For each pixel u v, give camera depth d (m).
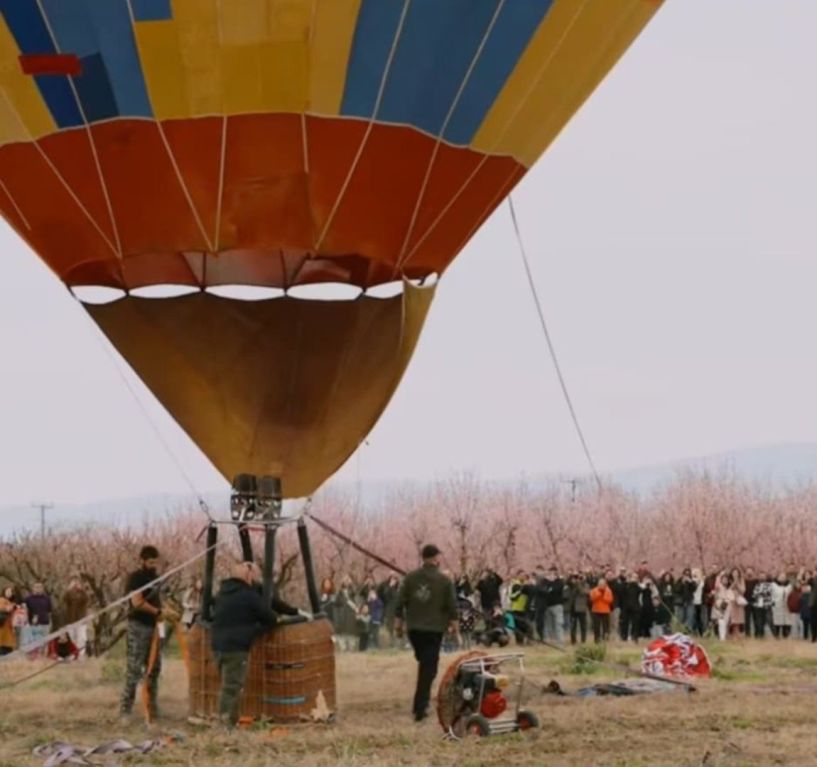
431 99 13.70
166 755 11.91
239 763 11.46
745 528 66.00
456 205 14.43
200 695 13.86
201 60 13.21
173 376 14.79
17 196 14.20
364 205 13.98
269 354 14.74
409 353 14.70
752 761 11.38
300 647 13.48
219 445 14.70
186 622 15.90
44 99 13.52
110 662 20.53
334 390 14.70
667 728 13.14
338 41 13.23
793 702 15.13
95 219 14.08
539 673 18.80
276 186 13.74
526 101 14.16
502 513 66.69
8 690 17.31
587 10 13.86
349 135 13.62
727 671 19.12
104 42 13.19
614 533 66.25
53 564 42.66
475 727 12.66
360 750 11.99
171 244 14.00
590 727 13.15
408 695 16.45
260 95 13.36
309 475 14.70
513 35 13.62
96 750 12.12
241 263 15.34
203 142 13.52
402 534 65.81
